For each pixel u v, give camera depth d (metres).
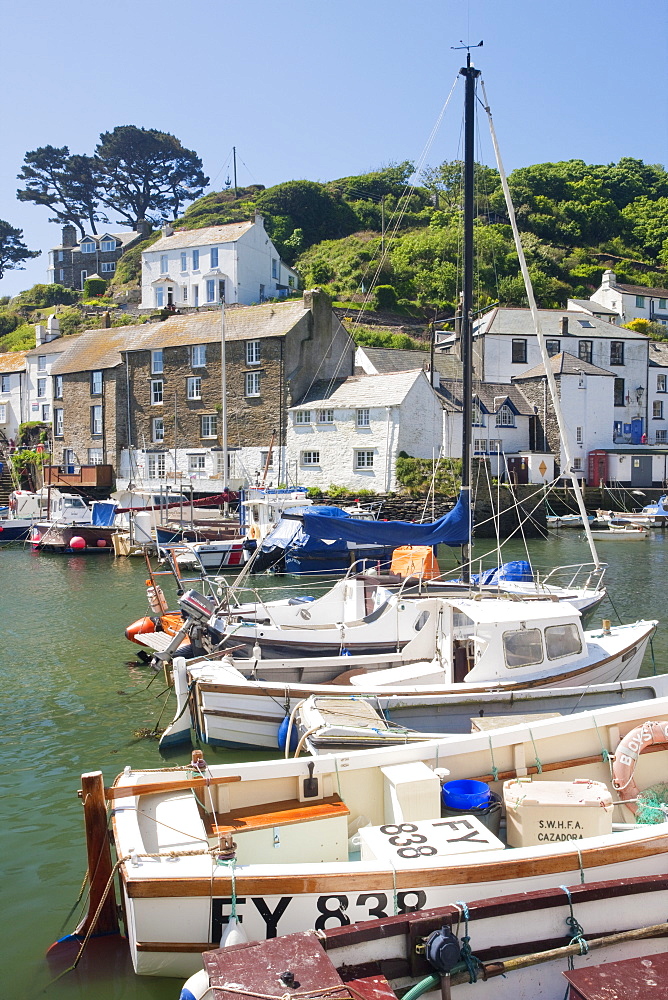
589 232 90.06
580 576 25.70
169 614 16.38
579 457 48.69
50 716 12.60
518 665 10.95
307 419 41.31
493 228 78.31
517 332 52.91
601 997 4.68
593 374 49.06
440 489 36.41
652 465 48.56
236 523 32.22
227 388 43.88
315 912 5.54
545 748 7.80
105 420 48.78
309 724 8.85
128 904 5.66
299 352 43.00
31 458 53.53
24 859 8.05
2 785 9.96
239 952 4.84
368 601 14.75
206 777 6.80
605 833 6.59
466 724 10.24
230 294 62.84
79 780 10.11
